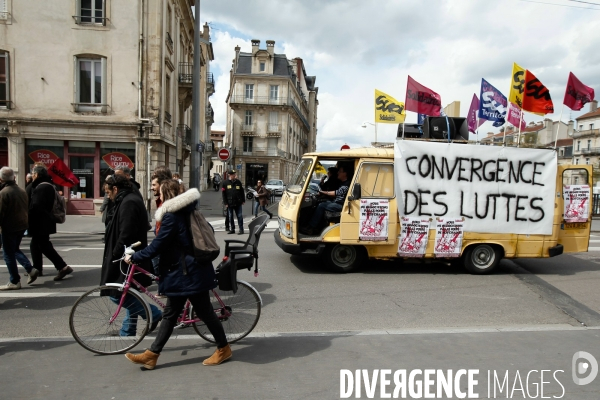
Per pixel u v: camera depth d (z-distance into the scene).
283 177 54.97
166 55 19.86
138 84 18.09
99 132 17.84
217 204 25.69
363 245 7.70
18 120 17.16
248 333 4.46
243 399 3.30
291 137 57.78
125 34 17.91
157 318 4.36
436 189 7.62
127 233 4.37
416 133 8.87
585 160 69.75
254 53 53.34
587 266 8.91
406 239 7.61
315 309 5.76
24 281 7.00
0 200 6.22
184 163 28.58
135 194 4.58
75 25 17.52
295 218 7.54
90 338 4.09
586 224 8.15
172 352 4.16
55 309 5.62
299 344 4.38
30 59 17.30
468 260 7.89
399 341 4.49
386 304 6.04
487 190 7.75
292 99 57.66
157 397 3.30
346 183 8.05
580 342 4.54
